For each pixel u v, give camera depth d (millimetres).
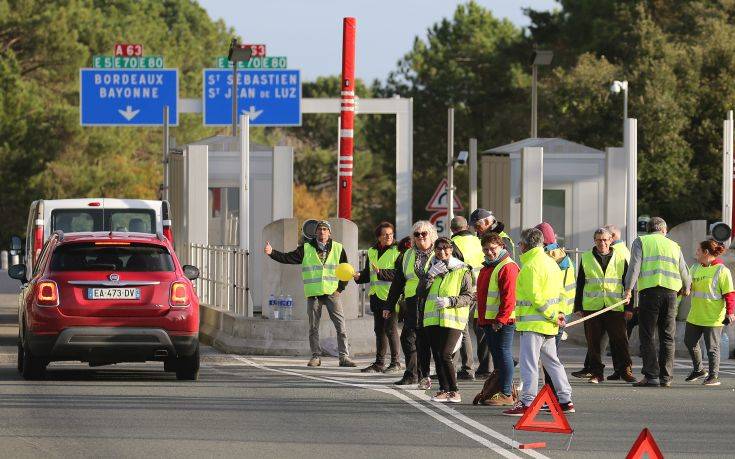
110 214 55969
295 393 39375
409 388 40969
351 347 53875
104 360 41875
